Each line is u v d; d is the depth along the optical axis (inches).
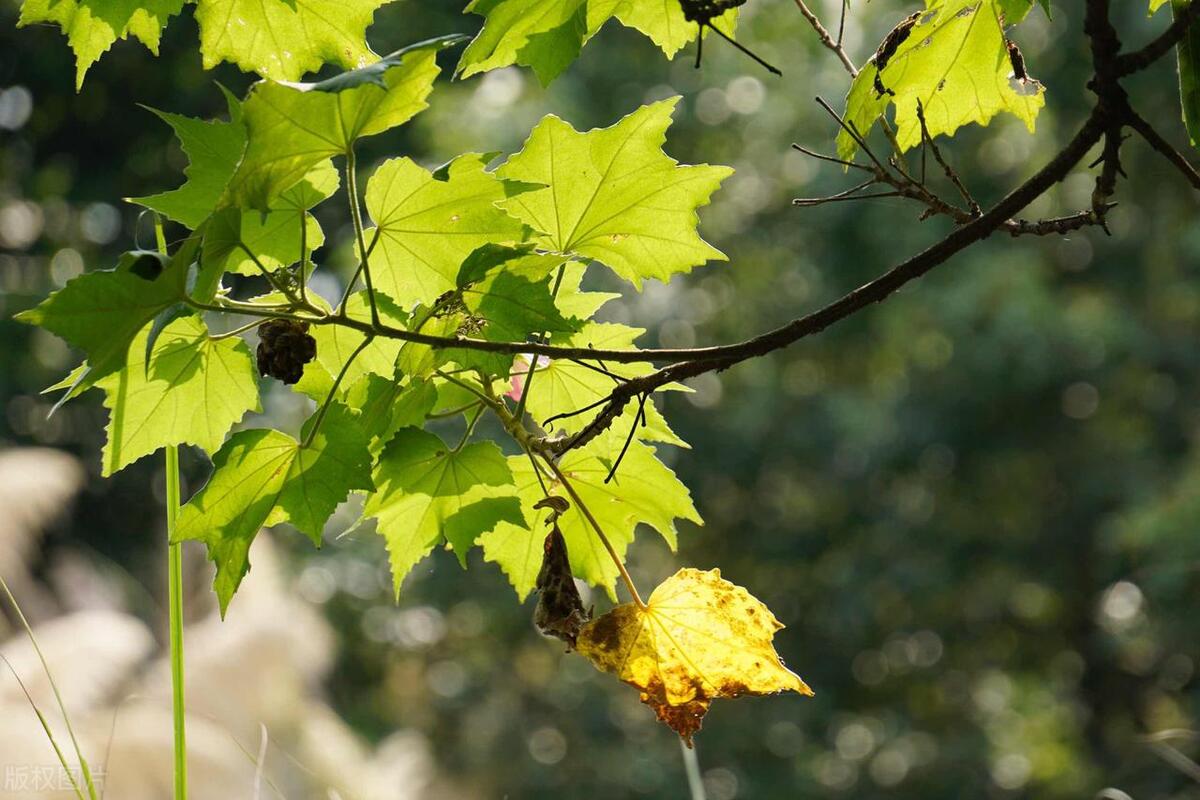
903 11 401.7
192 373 66.2
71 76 422.3
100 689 178.5
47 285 439.8
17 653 176.7
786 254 443.2
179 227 79.9
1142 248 420.5
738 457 439.8
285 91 52.8
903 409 427.5
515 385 74.7
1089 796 439.2
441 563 446.3
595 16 74.8
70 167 443.8
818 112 413.4
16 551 247.6
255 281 305.4
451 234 64.7
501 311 63.4
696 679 64.7
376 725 436.1
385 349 68.8
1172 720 442.6
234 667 206.7
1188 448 422.9
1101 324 399.5
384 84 52.1
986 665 490.0
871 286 62.9
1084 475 432.8
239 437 63.6
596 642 65.9
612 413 64.4
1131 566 421.7
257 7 73.0
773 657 65.2
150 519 417.7
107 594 285.9
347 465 63.9
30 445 416.8
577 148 68.2
